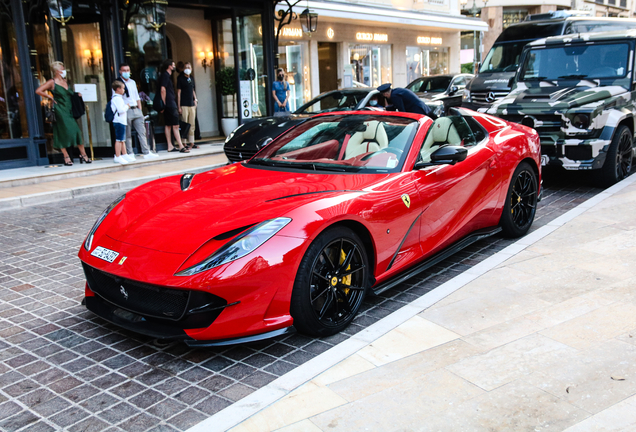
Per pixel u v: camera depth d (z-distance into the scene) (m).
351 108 9.30
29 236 5.81
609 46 7.70
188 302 2.81
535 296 3.62
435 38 23.64
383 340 3.08
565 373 2.66
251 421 2.38
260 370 2.92
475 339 3.05
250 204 3.29
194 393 2.71
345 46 19.14
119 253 3.10
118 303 3.16
